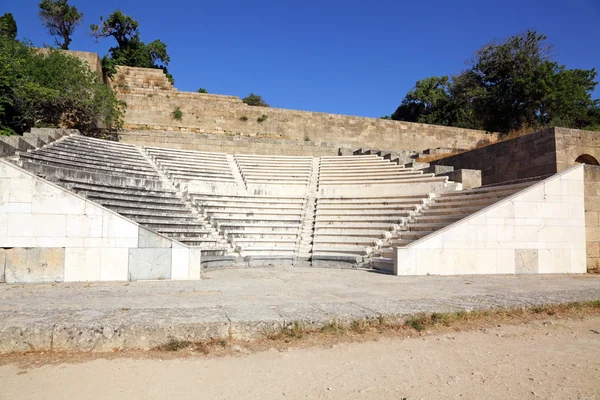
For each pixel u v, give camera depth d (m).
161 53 52.22
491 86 43.19
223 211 17.73
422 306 7.05
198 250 11.26
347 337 5.95
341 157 25.66
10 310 6.39
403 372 4.73
